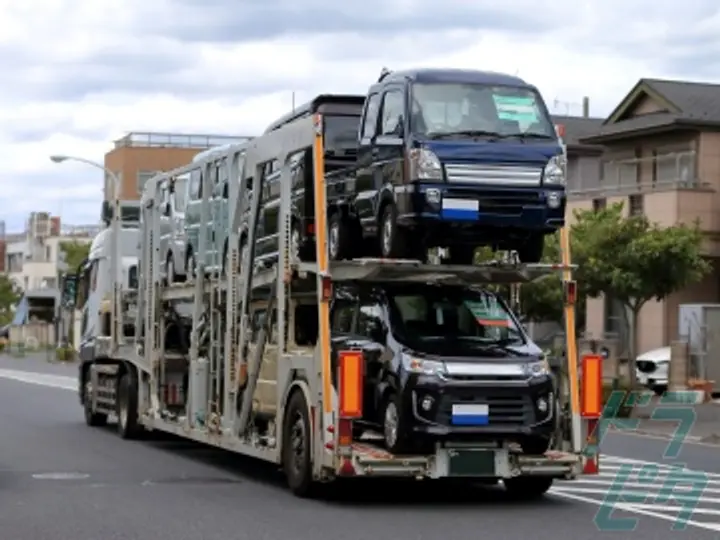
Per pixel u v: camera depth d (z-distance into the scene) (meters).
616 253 40.47
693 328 39.22
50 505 17.78
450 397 17.45
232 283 20.89
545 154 18.58
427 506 17.98
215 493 19.08
